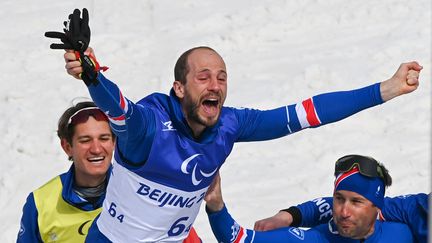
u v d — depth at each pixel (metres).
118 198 12.36
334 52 28.62
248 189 21.06
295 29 30.94
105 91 10.91
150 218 12.32
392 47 27.95
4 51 31.31
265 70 27.95
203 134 12.10
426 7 30.98
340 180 12.55
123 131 11.36
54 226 14.25
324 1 32.66
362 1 32.25
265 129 12.87
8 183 22.47
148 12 33.66
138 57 29.84
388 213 13.23
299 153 22.89
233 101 25.78
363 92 12.84
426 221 12.89
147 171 11.89
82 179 14.16
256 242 12.80
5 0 36.62
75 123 13.88
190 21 32.06
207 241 18.52
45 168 23.33
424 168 21.25
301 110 12.88
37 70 29.88
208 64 11.71
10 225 20.06
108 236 12.75
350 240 12.88
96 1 35.28
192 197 12.35
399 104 24.72
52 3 35.88
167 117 11.86
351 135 23.41
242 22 31.61
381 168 12.69
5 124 25.80
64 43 10.62
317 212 13.55
